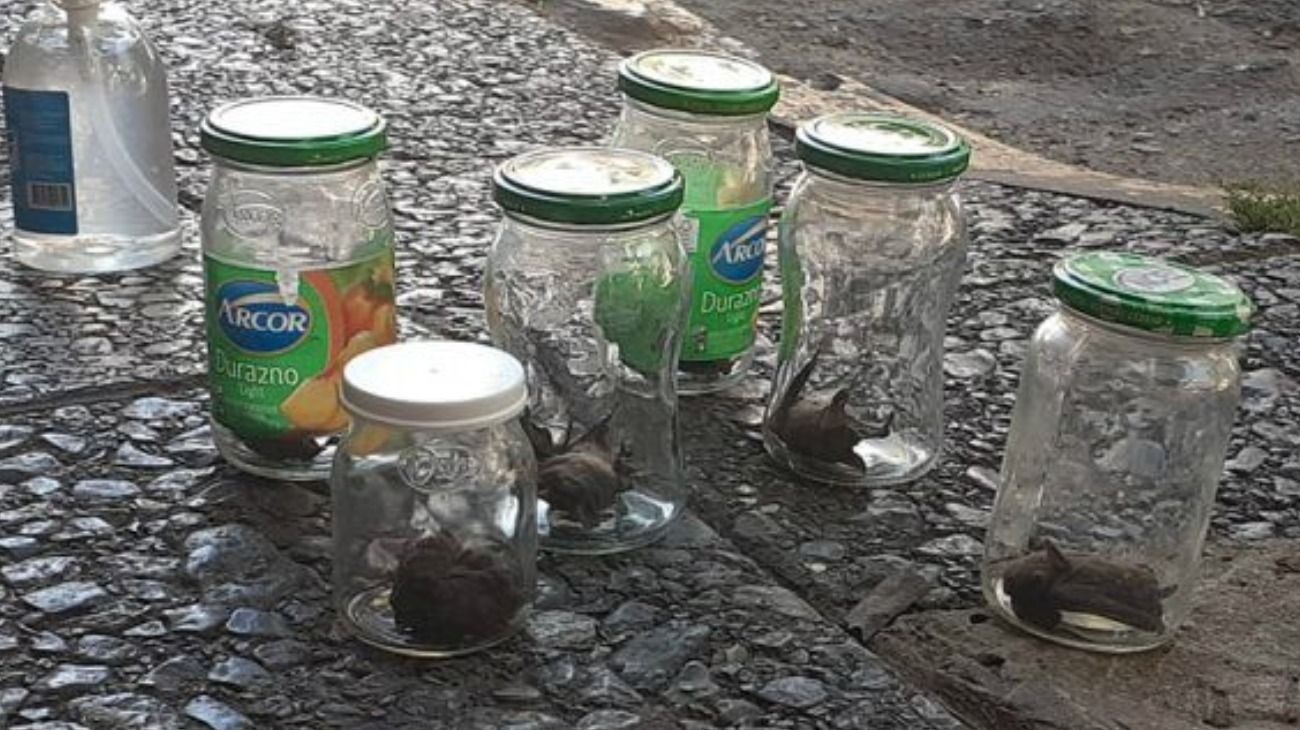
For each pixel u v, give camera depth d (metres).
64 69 1.56
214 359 1.25
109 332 1.50
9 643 1.07
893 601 1.18
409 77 2.31
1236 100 3.36
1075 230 1.95
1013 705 1.07
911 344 1.33
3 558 1.16
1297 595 1.22
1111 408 1.15
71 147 1.58
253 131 1.20
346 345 1.23
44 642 1.08
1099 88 3.42
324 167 1.20
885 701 1.06
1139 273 1.14
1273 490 1.37
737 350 1.45
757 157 1.41
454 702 1.04
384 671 1.06
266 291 1.20
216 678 1.05
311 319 1.21
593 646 1.10
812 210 1.32
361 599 1.09
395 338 1.28
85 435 1.32
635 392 1.22
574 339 1.20
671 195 1.18
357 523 1.08
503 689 1.05
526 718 1.03
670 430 1.24
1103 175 2.53
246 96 2.17
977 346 1.60
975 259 1.83
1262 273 1.84
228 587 1.14
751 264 1.43
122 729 1.00
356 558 1.09
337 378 1.24
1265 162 2.99
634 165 1.22
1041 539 1.16
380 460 1.06
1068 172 2.47
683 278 1.23
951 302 1.46
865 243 1.30
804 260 1.32
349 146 1.20
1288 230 1.98
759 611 1.15
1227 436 1.16
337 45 2.42
